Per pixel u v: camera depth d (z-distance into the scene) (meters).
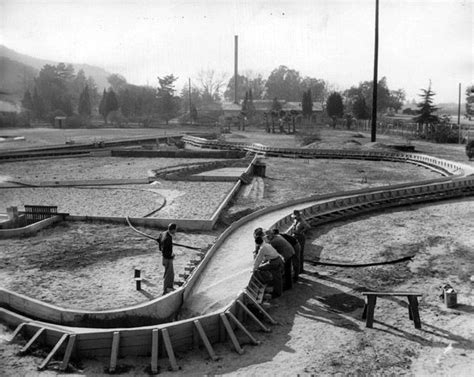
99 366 9.93
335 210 23.20
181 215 21.98
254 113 109.25
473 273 15.86
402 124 82.62
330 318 12.55
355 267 16.38
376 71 55.62
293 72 179.38
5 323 11.30
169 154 45.97
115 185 29.88
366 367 10.27
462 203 26.86
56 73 138.12
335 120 93.06
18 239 18.22
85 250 17.02
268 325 12.05
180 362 10.23
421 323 12.32
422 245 18.80
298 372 10.02
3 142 58.62
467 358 10.67
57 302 12.62
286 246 14.18
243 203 25.34
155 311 11.55
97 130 85.00
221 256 15.31
